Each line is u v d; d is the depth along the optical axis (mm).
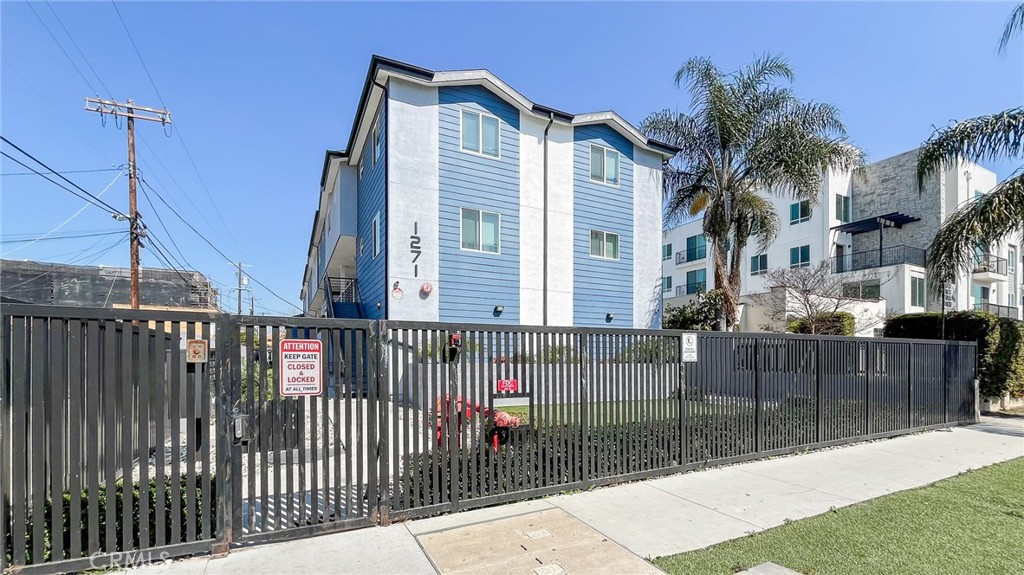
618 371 6070
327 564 3814
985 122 11555
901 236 25469
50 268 29953
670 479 6199
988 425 10555
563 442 5652
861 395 8688
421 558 3926
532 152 15336
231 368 4074
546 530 4516
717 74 15688
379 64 12656
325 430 4395
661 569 3758
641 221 17438
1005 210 10945
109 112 17969
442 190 13688
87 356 3629
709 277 32094
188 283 32500
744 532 4516
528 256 15070
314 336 4414
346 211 17719
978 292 26938
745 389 7230
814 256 26891
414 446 4754
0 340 3416
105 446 3697
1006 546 4199
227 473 4027
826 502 5379
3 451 3416
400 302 12945
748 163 15711
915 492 5719
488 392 5188
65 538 3826
